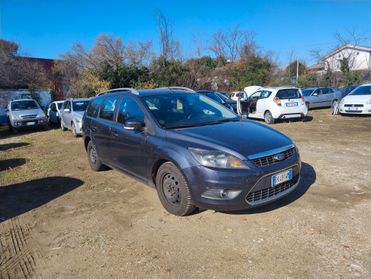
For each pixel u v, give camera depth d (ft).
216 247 10.72
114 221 13.19
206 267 9.67
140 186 17.51
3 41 93.30
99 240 11.71
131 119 15.52
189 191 12.15
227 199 11.33
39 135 42.88
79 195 16.63
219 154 11.51
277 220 12.33
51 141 36.47
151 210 14.03
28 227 13.23
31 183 19.38
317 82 94.43
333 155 22.20
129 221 13.09
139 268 9.83
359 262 9.50
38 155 28.19
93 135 19.72
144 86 74.33
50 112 56.85
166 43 87.35
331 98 61.62
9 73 80.23
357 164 19.60
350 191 15.06
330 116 47.96
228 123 14.70
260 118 43.86
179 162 12.13
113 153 17.49
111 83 73.97
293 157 12.77
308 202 13.88
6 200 16.61
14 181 20.03
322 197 14.40
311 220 12.19
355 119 42.70
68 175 20.70
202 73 92.12
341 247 10.32
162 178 13.53
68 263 10.37
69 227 12.95
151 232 12.02
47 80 96.02
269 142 12.45
